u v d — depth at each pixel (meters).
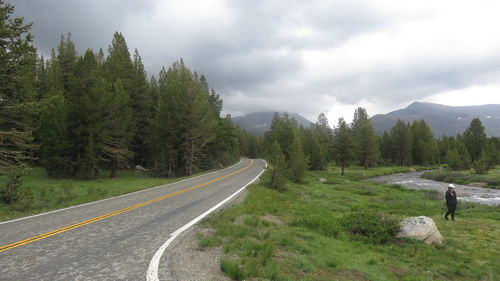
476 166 51.66
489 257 9.27
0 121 16.36
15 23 15.03
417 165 80.88
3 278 4.62
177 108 34.53
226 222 9.09
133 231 7.79
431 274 7.48
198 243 6.86
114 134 29.70
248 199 14.27
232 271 5.03
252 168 44.41
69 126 27.45
